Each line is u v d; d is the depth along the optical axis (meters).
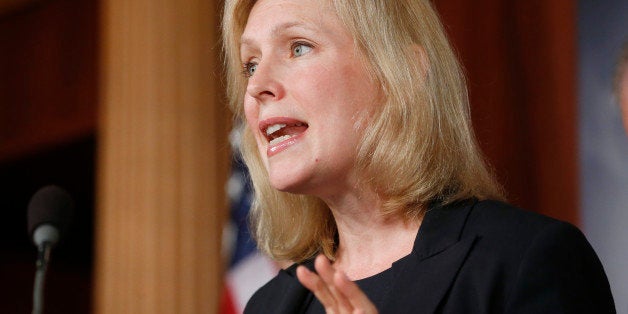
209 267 7.75
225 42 3.38
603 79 5.77
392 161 2.92
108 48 8.62
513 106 6.36
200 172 7.90
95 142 11.69
